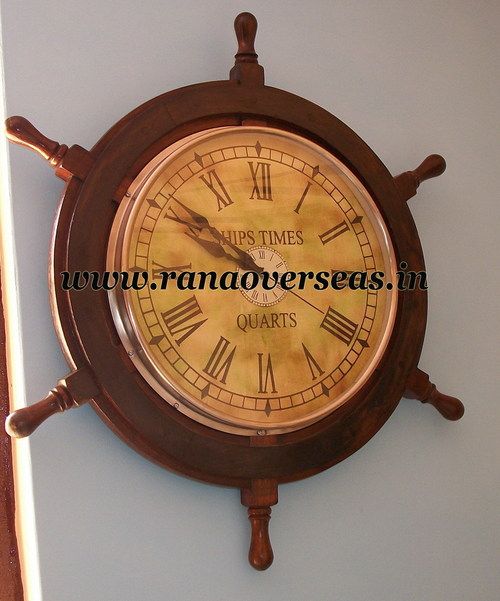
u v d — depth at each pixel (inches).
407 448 62.7
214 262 54.5
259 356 55.0
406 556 61.3
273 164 57.2
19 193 53.7
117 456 53.7
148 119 54.4
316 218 58.0
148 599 53.2
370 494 60.9
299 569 57.7
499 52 70.7
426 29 68.1
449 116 67.9
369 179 60.9
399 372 59.6
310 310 56.9
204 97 56.3
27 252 53.5
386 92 65.9
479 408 65.7
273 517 57.4
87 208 52.2
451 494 63.7
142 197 52.4
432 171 63.1
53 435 52.4
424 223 65.7
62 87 55.6
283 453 55.1
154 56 58.4
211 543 55.3
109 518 53.0
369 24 66.0
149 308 52.2
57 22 55.9
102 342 51.6
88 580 52.0
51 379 53.1
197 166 54.8
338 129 60.4
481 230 67.8
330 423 56.8
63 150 52.2
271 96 58.3
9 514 58.6
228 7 61.2
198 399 52.6
